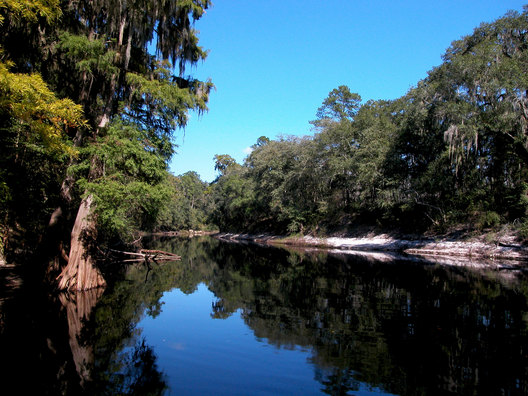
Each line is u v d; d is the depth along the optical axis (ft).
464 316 25.23
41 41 31.22
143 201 33.96
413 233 98.22
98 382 14.53
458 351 18.04
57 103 20.74
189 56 39.52
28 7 21.18
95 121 37.37
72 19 33.40
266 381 14.60
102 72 34.55
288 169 130.62
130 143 31.32
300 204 131.54
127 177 33.50
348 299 31.65
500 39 68.80
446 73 67.92
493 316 25.21
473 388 13.85
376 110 118.11
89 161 32.81
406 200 88.43
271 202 141.38
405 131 83.71
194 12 37.55
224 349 18.58
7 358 17.29
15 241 44.55
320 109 145.18
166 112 36.06
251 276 46.98
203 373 15.46
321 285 39.34
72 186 37.96
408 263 61.98
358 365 16.33
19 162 29.25
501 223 76.79
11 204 30.68
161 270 53.31
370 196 102.58
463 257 73.31
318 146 111.55
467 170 74.74
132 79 33.71
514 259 66.13
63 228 38.50
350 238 114.62
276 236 157.48
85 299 31.30
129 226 47.96
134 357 17.47
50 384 14.24
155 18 34.76
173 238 166.61
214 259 71.15
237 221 208.74
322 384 14.24
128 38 35.35
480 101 66.90
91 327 22.76
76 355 17.71
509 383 14.24
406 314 25.99
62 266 37.91
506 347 18.61
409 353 17.78
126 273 49.49
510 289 35.83
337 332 21.56
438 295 33.12
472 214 84.84
